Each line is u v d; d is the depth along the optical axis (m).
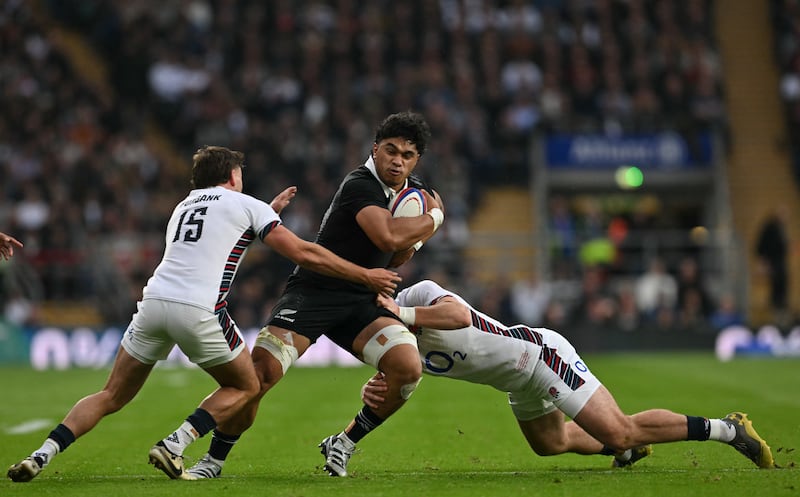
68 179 86.56
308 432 38.06
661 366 67.81
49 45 99.00
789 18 108.38
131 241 82.94
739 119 105.25
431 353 25.95
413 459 30.69
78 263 82.00
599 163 96.62
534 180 95.69
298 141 90.56
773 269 83.88
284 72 96.38
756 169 102.50
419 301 26.39
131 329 24.73
